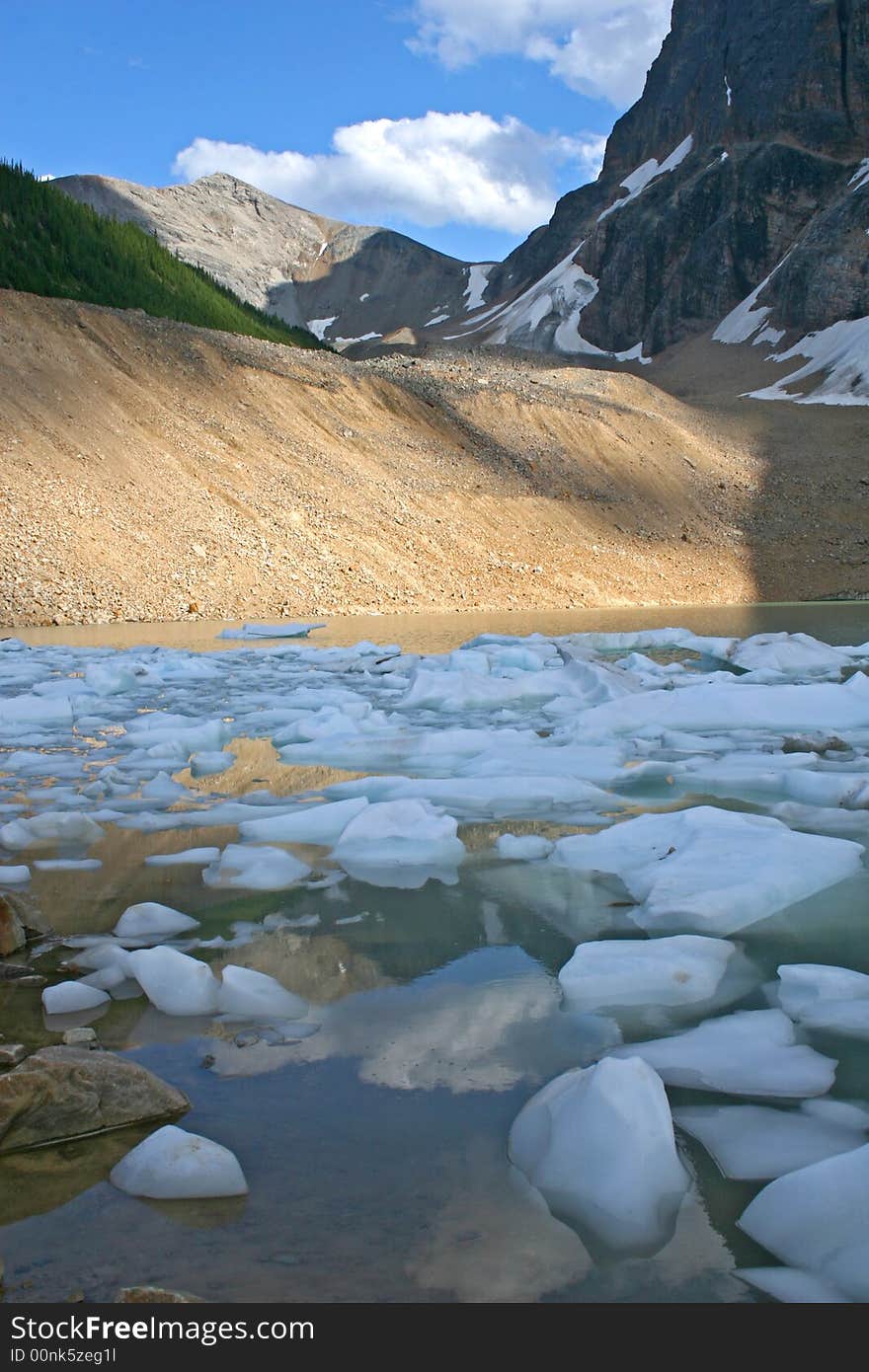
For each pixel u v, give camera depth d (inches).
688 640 550.3
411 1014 110.5
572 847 179.2
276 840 188.4
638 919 142.3
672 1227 73.2
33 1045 100.1
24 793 229.5
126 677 417.7
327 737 289.0
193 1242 70.8
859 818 197.3
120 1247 70.2
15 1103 83.3
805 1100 91.2
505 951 130.6
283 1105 90.4
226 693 410.0
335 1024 108.1
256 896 153.6
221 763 261.7
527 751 266.8
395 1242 70.9
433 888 157.6
